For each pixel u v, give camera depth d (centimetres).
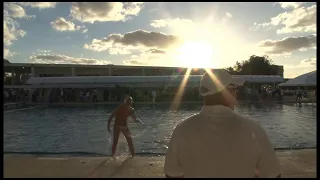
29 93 4122
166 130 1527
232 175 177
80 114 2509
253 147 178
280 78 4547
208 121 185
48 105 3481
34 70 5578
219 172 178
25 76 5647
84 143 1210
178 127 193
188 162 184
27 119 2184
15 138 1378
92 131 1568
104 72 6103
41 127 1767
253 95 3712
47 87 4072
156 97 3969
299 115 2306
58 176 603
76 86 4025
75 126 1784
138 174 620
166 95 3997
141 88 4197
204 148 181
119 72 6259
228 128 182
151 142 1184
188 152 184
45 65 5581
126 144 1137
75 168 664
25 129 1684
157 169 657
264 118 2120
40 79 4144
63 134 1483
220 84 190
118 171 643
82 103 3588
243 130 181
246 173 177
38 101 3919
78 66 5853
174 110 2794
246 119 187
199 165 181
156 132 1459
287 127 1659
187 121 192
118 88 4016
